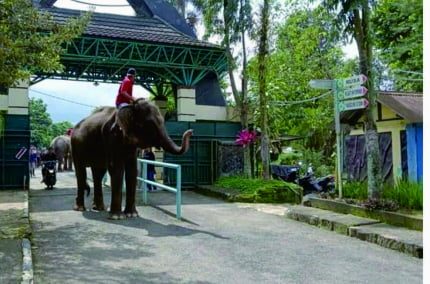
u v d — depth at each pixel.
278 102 19.14
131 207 10.52
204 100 20.66
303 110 22.80
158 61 18.77
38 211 11.19
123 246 7.64
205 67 19.55
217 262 6.74
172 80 19.67
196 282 5.78
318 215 9.98
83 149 11.19
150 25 19.97
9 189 15.53
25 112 16.20
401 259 7.03
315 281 5.90
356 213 10.03
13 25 9.28
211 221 10.21
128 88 10.07
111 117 10.38
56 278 5.86
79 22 10.59
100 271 6.19
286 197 14.18
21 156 15.73
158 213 11.10
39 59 9.61
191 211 11.63
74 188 16.69
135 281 5.78
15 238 7.86
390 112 14.09
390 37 18.97
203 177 17.75
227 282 5.80
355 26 10.62
